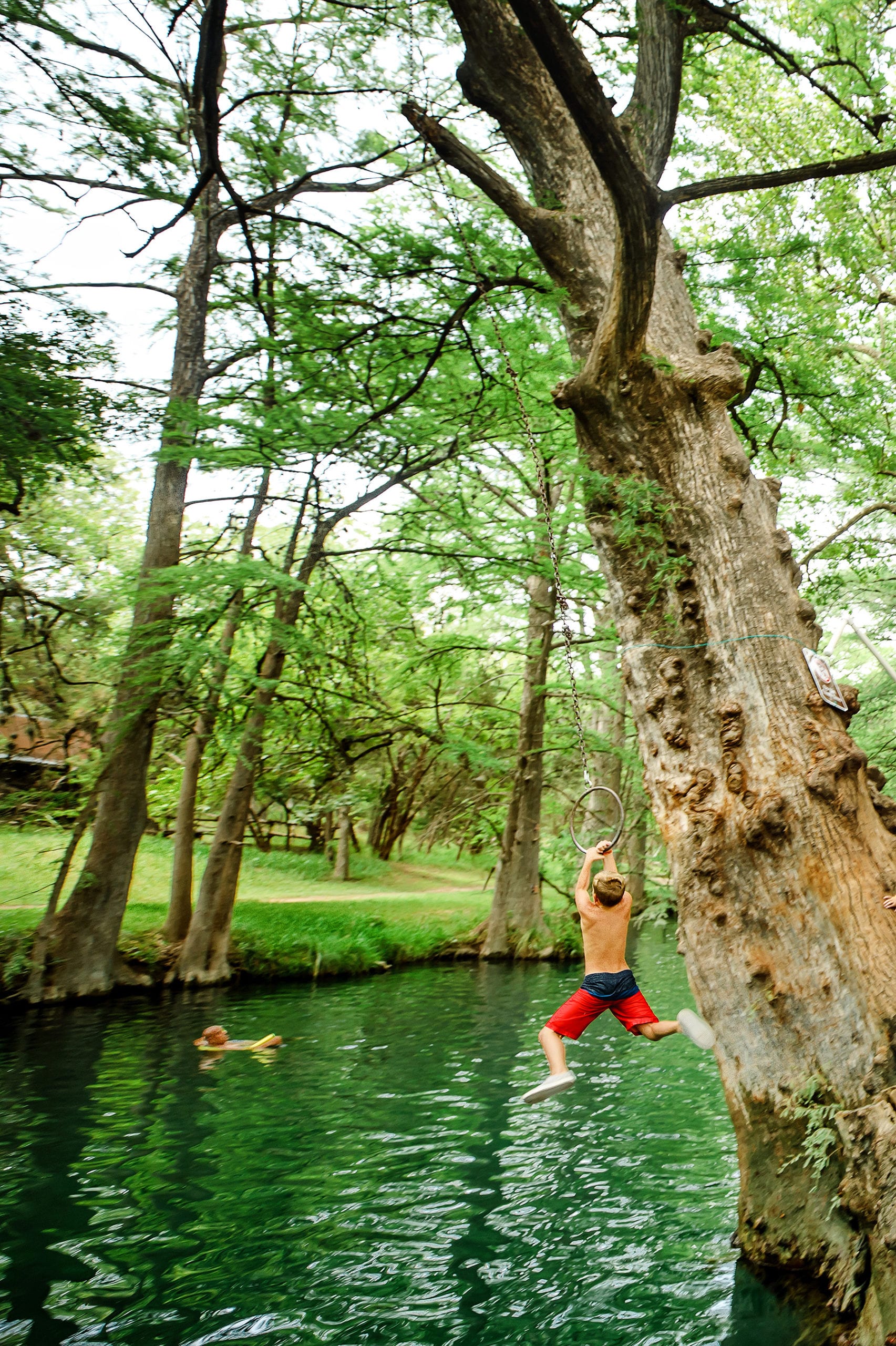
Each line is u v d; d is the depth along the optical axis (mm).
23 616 18344
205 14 7969
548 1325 4902
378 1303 5148
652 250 5840
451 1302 5164
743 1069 5621
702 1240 6016
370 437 13352
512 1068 11164
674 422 6785
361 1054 11773
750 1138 5605
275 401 13383
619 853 25016
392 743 24750
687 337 7363
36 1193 6738
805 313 13016
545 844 23469
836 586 13547
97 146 12914
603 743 21844
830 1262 5129
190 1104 9203
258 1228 6191
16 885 19438
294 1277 5469
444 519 17688
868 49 11047
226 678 17844
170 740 21828
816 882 5461
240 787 18094
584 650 23406
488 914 25375
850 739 5922
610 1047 12523
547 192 8109
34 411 13016
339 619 19953
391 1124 8711
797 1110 5344
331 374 12164
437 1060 11508
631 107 7926
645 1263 5676
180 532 17891
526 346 12172
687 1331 4805
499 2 7777
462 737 22469
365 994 16828
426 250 10141
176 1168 7355
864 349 17312
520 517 21000
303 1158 7648
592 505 7254
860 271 16094
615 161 5406
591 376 6777
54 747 18359
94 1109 8906
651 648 6605
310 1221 6320
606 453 7055
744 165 17375
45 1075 10203
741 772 5879
